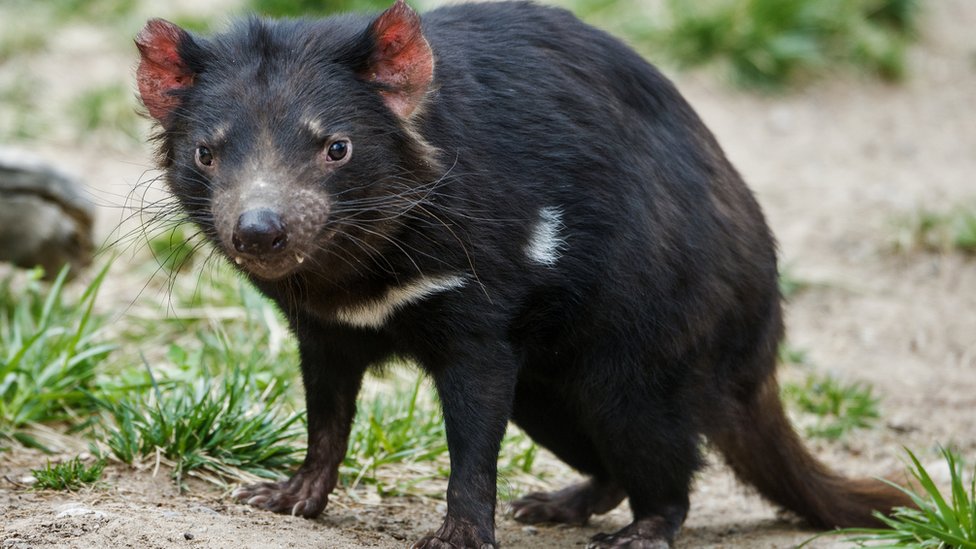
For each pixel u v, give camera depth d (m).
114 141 15.66
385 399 9.59
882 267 14.17
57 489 7.41
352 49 6.36
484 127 6.85
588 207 7.13
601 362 7.36
